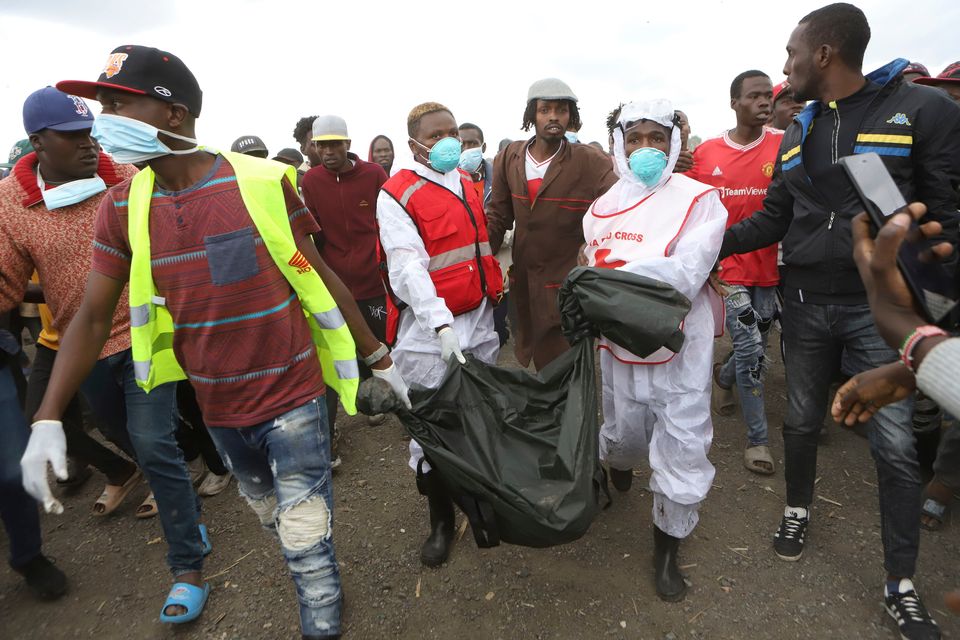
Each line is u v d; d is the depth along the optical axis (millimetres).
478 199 2939
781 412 4109
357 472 3607
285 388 1981
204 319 1901
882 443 2232
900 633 2186
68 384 1866
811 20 2275
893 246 1012
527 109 3232
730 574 2566
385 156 7227
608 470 3400
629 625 2318
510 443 2209
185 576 2529
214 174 1878
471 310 2861
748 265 3547
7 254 2451
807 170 2367
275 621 2471
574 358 2340
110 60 1754
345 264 4309
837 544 2719
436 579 2633
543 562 2695
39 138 2438
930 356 989
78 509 3395
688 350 2348
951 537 2715
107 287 1941
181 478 2500
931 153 2125
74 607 2633
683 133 4543
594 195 3152
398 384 2209
